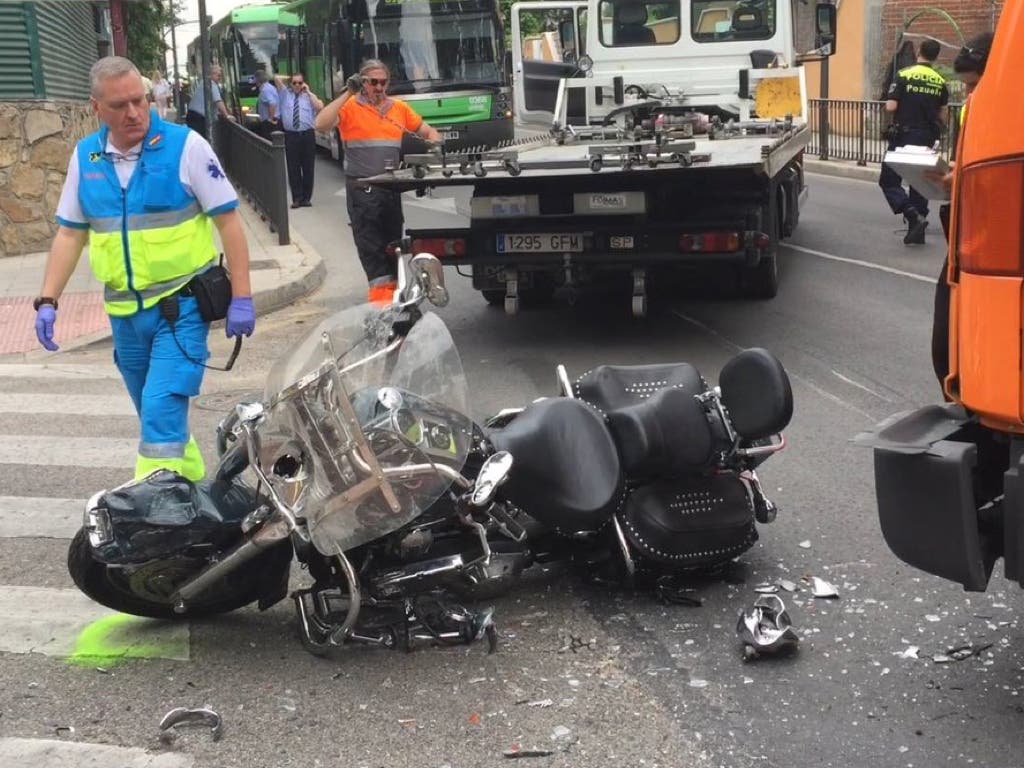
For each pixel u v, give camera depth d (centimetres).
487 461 418
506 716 392
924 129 1283
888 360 835
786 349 876
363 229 1055
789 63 1327
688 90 1339
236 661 434
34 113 1411
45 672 430
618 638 443
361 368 416
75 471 662
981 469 369
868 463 624
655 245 846
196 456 523
